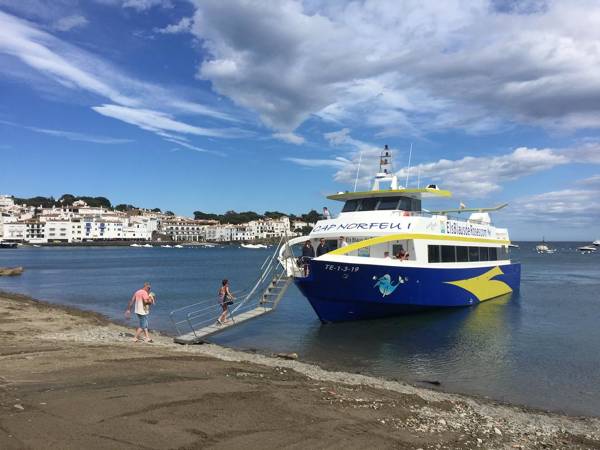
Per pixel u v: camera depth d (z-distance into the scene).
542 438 9.47
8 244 188.25
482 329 22.00
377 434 8.14
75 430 6.89
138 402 8.45
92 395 8.66
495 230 32.53
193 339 17.80
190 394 9.24
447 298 24.80
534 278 58.16
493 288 30.89
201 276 61.56
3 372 10.41
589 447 9.15
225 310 19.39
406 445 7.81
